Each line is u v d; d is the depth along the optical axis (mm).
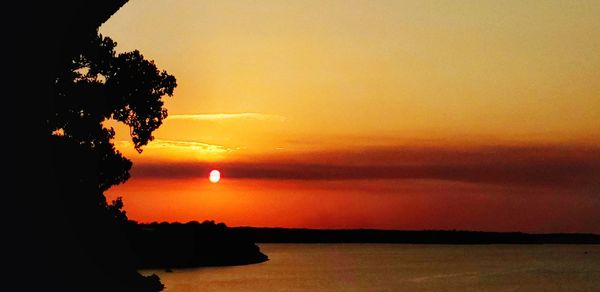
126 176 52594
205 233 149375
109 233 43781
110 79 51562
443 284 115438
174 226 138000
